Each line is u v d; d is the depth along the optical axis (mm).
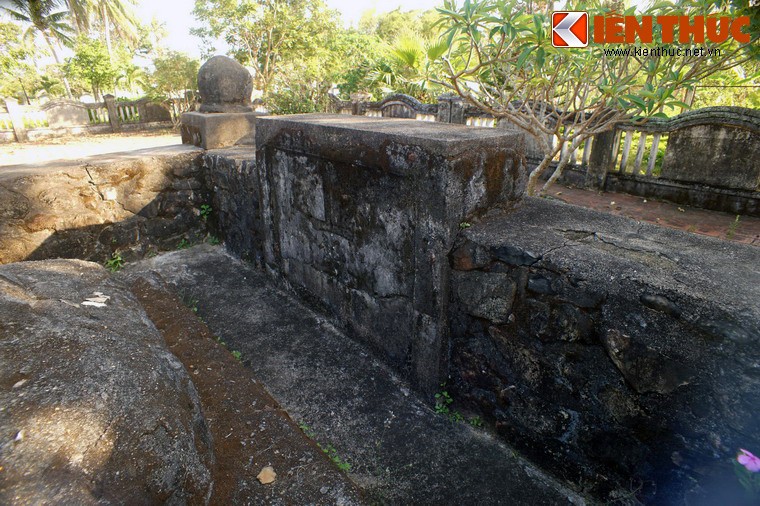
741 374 1248
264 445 1432
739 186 4668
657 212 4805
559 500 1707
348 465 1856
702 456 1373
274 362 2518
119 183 3586
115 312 1491
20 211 3133
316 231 2725
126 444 942
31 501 754
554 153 3461
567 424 1713
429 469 1847
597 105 3244
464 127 2291
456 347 2061
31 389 964
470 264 1890
